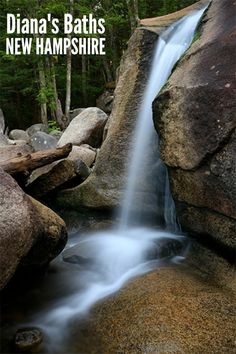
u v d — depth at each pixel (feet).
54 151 21.15
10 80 75.10
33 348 11.09
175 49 19.69
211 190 13.56
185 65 15.76
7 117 83.82
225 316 11.30
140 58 21.57
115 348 10.75
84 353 10.82
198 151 13.75
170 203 18.95
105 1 75.20
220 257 14.07
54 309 13.14
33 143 41.29
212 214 13.99
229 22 15.19
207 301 11.97
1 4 69.62
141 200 20.29
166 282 13.37
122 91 22.57
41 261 14.90
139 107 21.15
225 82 13.08
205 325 10.95
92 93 81.66
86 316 12.57
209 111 13.29
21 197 12.91
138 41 21.74
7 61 75.41
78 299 13.66
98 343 11.14
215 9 17.17
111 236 19.12
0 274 11.59
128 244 17.43
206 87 13.51
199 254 15.20
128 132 21.38
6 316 12.73
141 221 20.40
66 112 62.90
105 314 12.39
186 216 15.58
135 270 15.11
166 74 19.70
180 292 12.57
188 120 14.15
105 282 14.79
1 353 10.92
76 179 24.22
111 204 21.33
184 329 10.84
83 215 22.63
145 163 20.34
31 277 15.25
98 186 21.94
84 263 16.24
